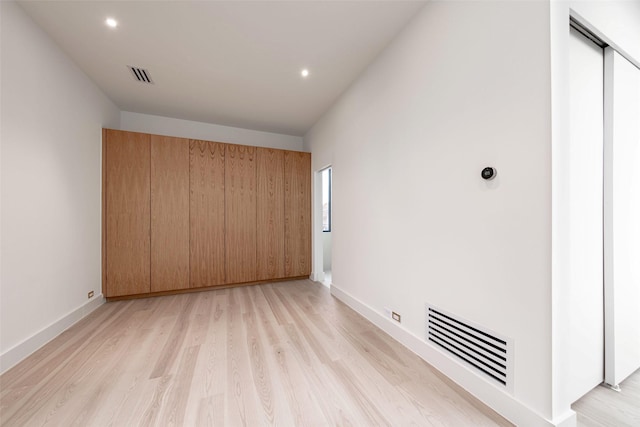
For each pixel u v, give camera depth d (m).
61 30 2.04
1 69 1.67
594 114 1.39
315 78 2.76
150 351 1.90
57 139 2.21
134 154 3.17
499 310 1.29
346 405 1.34
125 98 3.23
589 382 1.39
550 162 1.08
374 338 2.11
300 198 4.21
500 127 1.28
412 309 1.92
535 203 1.14
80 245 2.56
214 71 2.63
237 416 1.26
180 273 3.40
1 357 1.62
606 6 1.33
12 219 1.74
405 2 1.76
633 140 1.53
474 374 1.40
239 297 3.28
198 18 1.92
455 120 1.54
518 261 1.21
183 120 3.92
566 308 1.13
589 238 1.37
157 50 2.30
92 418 1.24
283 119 3.93
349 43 2.20
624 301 1.48
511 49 1.23
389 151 2.19
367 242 2.55
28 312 1.87
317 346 1.97
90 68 2.57
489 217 1.34
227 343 2.02
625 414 1.25
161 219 3.30
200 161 3.54
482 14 1.37
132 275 3.15
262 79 2.78
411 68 1.92
